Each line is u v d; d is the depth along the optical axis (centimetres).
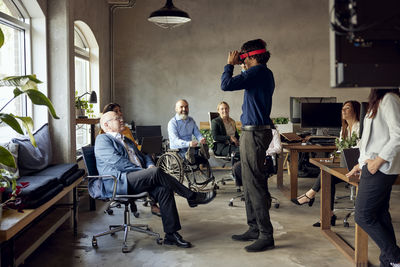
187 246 366
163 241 379
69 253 354
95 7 729
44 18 441
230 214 480
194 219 459
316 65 867
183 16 602
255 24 863
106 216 473
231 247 367
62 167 413
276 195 578
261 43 359
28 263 332
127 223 382
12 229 256
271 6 860
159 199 372
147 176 369
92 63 755
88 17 679
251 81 349
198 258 340
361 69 174
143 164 437
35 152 398
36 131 426
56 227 380
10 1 420
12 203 286
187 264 328
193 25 862
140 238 393
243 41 865
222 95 870
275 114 873
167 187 372
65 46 446
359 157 310
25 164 380
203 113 873
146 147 532
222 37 864
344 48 174
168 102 871
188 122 598
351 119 450
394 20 172
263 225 361
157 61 866
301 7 860
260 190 359
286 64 867
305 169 716
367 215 283
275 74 870
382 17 170
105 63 815
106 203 537
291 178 546
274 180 697
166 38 863
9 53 434
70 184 383
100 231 417
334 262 332
